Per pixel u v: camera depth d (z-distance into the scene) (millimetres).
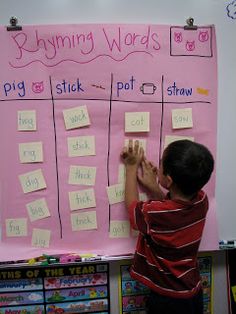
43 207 1060
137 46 1040
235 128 1127
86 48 1024
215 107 1092
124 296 1154
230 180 1140
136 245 1080
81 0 1023
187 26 1058
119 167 1070
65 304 1135
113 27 1027
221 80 1104
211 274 1191
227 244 1146
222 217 1146
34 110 1030
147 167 1066
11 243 1062
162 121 1069
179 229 926
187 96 1073
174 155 902
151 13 1051
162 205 926
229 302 1191
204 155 901
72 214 1069
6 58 1010
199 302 1035
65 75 1026
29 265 1056
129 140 1062
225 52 1097
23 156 1041
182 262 955
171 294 955
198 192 976
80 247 1080
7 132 1030
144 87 1052
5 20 1006
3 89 1017
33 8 1010
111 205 1079
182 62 1062
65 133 1045
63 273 1122
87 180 1064
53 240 1069
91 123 1049
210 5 1077
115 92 1044
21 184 1048
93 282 1138
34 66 1019
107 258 1083
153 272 970
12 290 1109
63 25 1013
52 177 1055
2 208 1051
